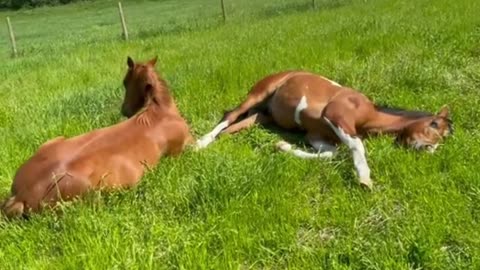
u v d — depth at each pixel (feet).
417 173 16.71
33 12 210.38
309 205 15.96
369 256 12.68
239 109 22.50
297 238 14.32
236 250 13.48
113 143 16.29
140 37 67.77
